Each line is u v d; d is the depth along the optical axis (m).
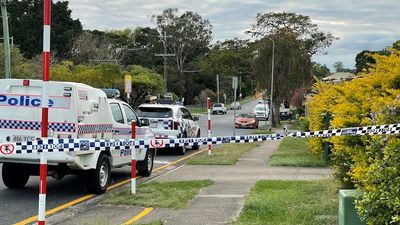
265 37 49.06
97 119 10.82
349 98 9.07
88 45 68.75
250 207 8.27
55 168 10.42
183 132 20.20
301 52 48.25
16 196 10.51
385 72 8.31
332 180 10.36
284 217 7.50
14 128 10.09
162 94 62.28
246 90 130.38
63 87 9.91
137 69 57.34
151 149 13.91
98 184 10.73
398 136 5.78
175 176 12.45
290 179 11.48
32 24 71.12
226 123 54.22
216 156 16.94
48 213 8.88
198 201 9.09
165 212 8.27
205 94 100.81
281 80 47.22
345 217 5.82
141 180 12.91
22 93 10.07
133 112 13.27
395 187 5.01
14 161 10.05
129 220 7.77
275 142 23.55
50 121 9.96
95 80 41.06
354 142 8.60
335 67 86.94
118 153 11.80
